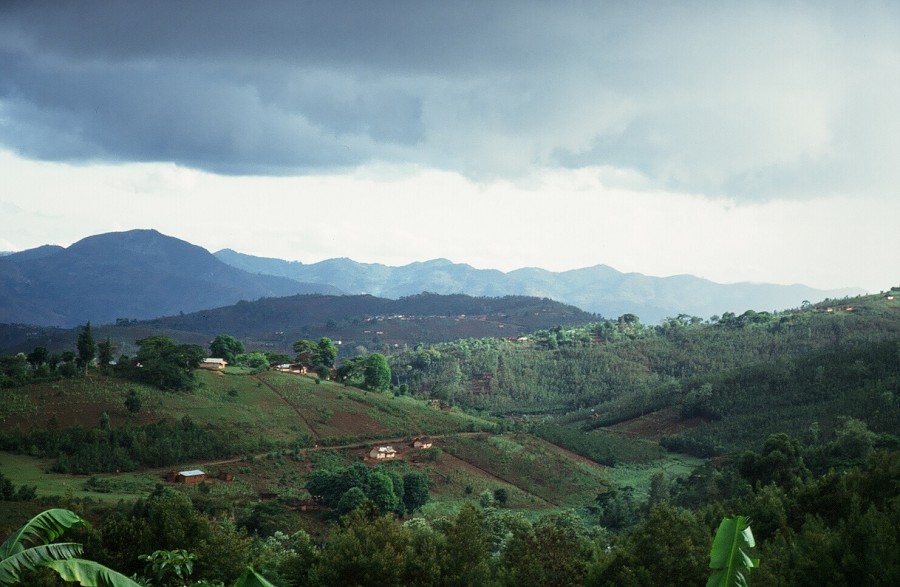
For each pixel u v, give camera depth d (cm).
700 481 8412
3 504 6034
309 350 16350
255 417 10719
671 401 15100
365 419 11738
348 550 3086
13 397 9644
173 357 11181
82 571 1203
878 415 10019
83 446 8650
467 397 19262
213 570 3119
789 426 11100
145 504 6178
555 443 12356
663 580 3203
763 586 3058
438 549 3297
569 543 3219
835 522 4209
